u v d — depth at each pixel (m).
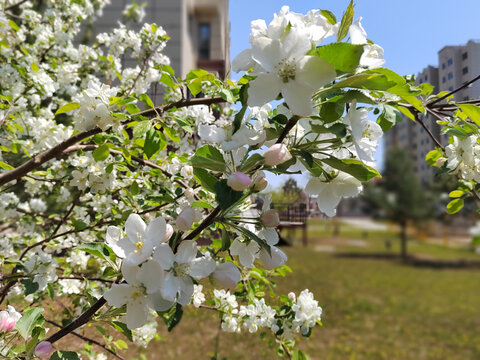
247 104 0.22
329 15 0.27
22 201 0.94
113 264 0.29
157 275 0.23
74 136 0.40
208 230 0.50
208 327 1.00
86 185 0.54
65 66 0.79
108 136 0.39
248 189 0.24
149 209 0.50
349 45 0.20
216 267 0.25
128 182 0.62
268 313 0.55
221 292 0.56
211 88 0.46
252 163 0.24
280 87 0.21
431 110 0.36
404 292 2.05
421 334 1.64
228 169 0.25
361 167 0.25
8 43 0.73
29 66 0.71
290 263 2.08
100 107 0.38
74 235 0.68
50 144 0.65
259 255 0.27
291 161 0.25
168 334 1.01
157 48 0.74
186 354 0.90
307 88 0.21
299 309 0.52
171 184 0.63
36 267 0.44
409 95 0.22
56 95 0.92
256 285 0.58
